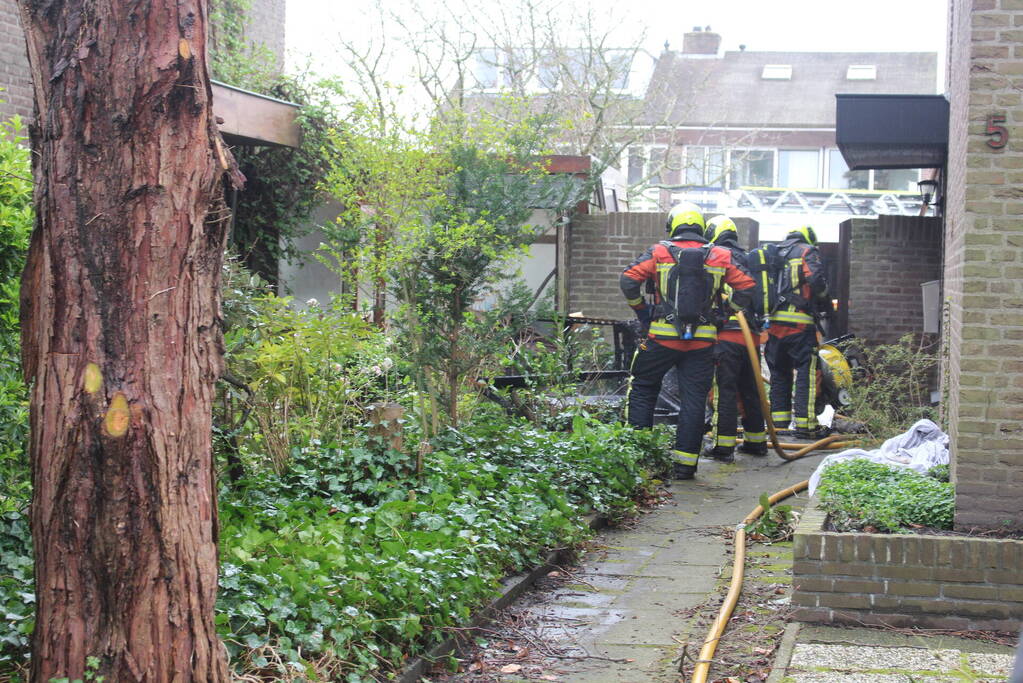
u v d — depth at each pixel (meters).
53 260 3.27
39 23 3.33
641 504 8.66
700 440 9.82
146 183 3.26
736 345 10.76
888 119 10.52
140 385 3.26
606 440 9.05
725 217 10.32
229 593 4.46
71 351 3.25
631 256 15.45
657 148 31.72
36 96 3.37
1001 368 5.94
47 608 3.30
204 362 3.41
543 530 6.71
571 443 8.75
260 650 4.20
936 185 14.75
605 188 18.97
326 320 7.10
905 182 37.16
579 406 10.55
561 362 10.77
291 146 12.62
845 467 7.21
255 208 13.36
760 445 11.30
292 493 6.45
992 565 5.29
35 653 3.33
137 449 3.25
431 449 7.74
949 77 10.72
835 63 41.09
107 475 3.24
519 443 8.36
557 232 15.27
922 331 14.88
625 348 12.84
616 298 15.51
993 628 5.28
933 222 14.85
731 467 10.56
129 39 3.26
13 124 6.32
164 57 3.26
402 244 8.15
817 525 5.72
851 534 5.46
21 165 5.79
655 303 9.88
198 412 3.38
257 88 14.27
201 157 3.34
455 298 8.31
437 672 4.94
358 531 5.55
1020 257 5.91
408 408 8.56
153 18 3.27
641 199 28.28
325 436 7.27
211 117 3.40
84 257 3.25
